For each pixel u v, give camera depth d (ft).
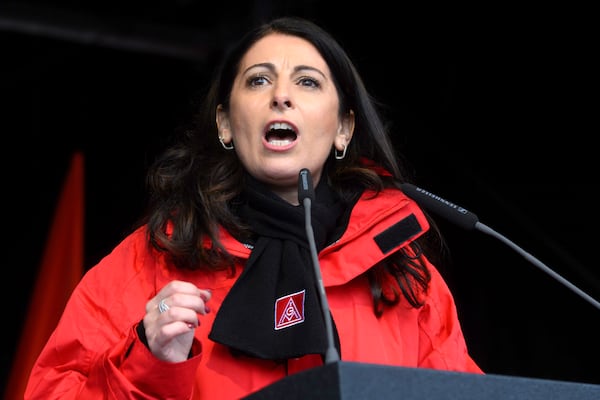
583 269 45.60
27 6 47.98
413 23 48.42
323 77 18.33
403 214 17.56
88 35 49.52
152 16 51.13
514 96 47.39
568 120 46.06
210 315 16.44
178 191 17.81
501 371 47.26
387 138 19.56
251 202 17.61
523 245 47.19
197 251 16.62
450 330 18.15
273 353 15.43
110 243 55.52
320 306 16.16
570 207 46.06
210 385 15.51
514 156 47.47
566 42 45.34
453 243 49.01
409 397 9.91
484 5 46.65
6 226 57.16
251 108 17.74
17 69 54.85
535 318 47.01
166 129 55.42
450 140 48.49
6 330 56.29
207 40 51.01
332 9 48.85
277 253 16.83
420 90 48.93
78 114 56.70
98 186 56.34
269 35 18.92
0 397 54.90
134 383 14.02
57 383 15.38
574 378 45.55
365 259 16.84
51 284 54.65
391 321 17.08
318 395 9.74
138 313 16.25
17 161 57.16
